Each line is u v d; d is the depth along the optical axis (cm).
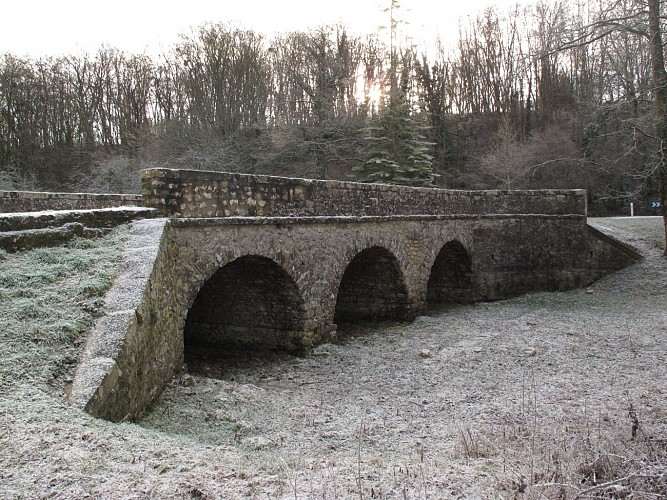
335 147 2894
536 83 3719
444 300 1816
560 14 3222
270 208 1011
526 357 1009
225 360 1066
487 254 1791
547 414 689
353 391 853
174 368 798
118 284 656
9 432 412
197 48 3173
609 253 1856
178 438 517
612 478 434
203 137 2944
